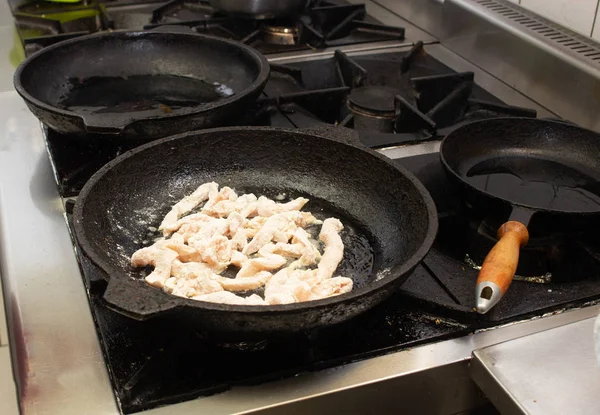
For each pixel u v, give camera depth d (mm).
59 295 816
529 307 809
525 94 1251
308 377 737
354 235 889
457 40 1407
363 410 751
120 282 672
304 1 1419
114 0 1602
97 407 703
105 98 1159
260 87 1042
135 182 904
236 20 1464
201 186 931
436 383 764
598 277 862
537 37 1202
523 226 842
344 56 1307
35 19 1454
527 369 731
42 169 1024
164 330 762
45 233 904
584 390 714
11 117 1151
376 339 769
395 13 1610
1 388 861
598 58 1126
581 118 1145
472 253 900
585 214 835
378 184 903
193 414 700
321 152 942
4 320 843
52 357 747
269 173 969
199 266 798
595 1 1136
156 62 1229
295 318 667
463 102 1217
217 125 1009
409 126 1140
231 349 750
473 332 788
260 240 852
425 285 829
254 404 712
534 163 1040
